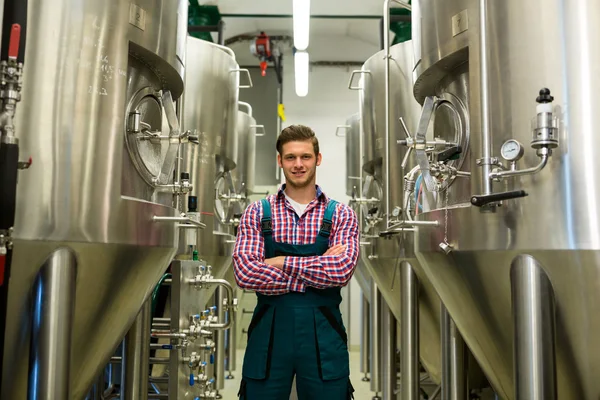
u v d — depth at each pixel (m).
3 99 1.13
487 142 1.43
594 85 1.28
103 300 1.43
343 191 6.61
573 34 1.31
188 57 2.98
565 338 1.33
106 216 1.36
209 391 2.31
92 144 1.34
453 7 1.61
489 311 1.52
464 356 2.31
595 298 1.27
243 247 1.79
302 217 1.84
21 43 1.17
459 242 1.50
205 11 5.27
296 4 3.51
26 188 1.23
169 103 1.81
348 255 1.74
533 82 1.35
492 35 1.44
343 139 6.66
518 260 1.33
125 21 1.45
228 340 4.66
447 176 1.66
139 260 1.50
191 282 1.98
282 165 1.90
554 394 1.31
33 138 1.25
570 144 1.28
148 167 1.69
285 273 1.71
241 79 6.52
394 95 3.01
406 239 2.62
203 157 3.00
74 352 1.43
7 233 1.12
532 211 1.32
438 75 1.83
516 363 1.33
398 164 2.95
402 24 5.14
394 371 3.31
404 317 2.61
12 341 1.25
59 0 1.31
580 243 1.25
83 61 1.33
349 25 6.33
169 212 1.65
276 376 1.73
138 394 2.11
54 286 1.24
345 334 1.80
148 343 2.15
